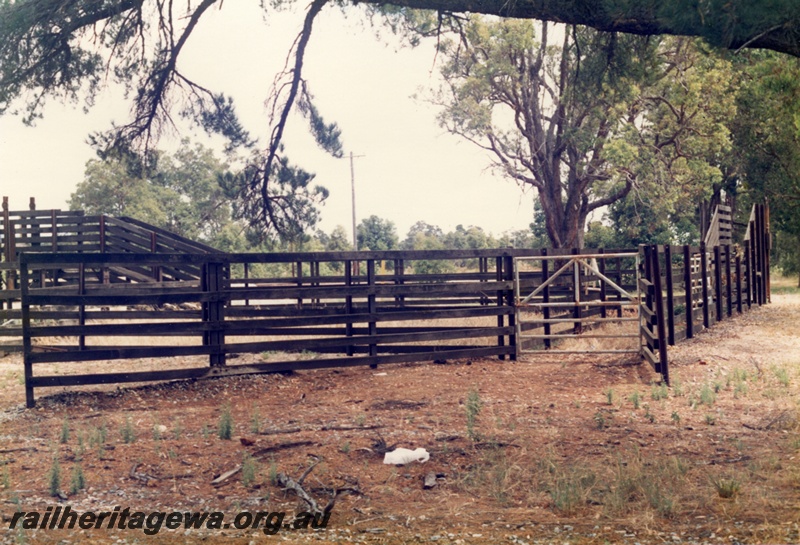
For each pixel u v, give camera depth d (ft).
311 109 54.80
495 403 32.19
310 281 68.64
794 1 22.29
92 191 223.10
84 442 26.37
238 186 56.54
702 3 23.43
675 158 123.75
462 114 124.06
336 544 16.61
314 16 47.57
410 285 42.63
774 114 92.94
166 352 36.78
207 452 24.58
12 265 57.41
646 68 46.85
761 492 19.21
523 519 18.19
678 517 17.80
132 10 46.91
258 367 39.01
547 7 29.84
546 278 49.98
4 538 16.87
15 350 48.85
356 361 41.11
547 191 131.34
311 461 23.43
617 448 24.23
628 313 63.41
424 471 22.41
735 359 43.29
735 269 75.05
